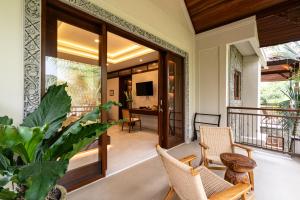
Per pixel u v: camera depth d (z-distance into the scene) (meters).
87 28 2.44
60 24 2.22
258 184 2.34
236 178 1.92
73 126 1.20
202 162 2.66
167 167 1.57
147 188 2.25
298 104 4.64
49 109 1.44
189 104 4.54
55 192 1.30
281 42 4.15
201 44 4.65
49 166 0.88
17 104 1.75
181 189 1.51
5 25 1.68
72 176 2.25
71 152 1.17
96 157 2.52
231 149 2.61
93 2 2.36
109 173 2.66
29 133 0.86
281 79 8.07
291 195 2.09
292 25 3.67
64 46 2.24
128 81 7.75
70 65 2.28
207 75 4.56
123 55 6.06
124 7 2.80
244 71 6.08
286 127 4.29
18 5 1.75
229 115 4.34
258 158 3.28
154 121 6.21
